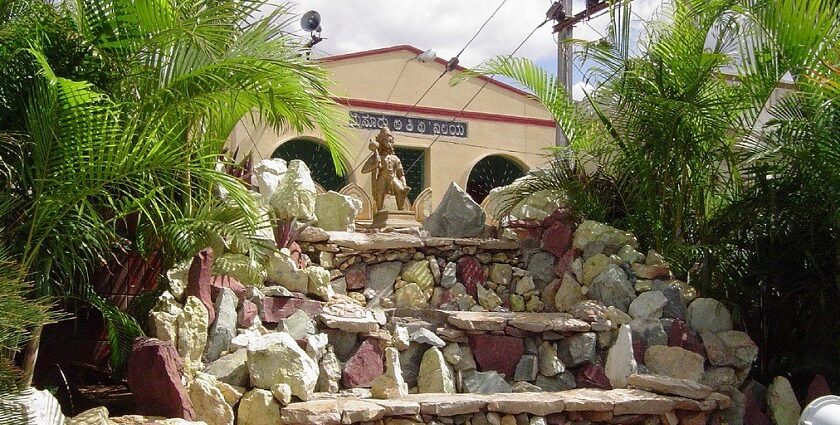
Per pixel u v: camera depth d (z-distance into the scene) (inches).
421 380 249.3
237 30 230.4
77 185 202.2
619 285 282.8
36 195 205.5
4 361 162.6
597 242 298.4
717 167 309.7
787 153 275.1
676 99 297.7
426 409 215.0
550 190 333.1
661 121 291.9
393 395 224.5
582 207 315.3
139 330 223.1
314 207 310.2
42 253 210.1
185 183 234.8
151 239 252.5
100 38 221.9
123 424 181.0
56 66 220.4
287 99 223.5
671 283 285.1
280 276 258.5
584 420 232.1
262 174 303.7
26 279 205.5
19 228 203.5
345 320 245.4
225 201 254.4
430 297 302.7
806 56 278.5
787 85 333.1
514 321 263.6
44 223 204.2
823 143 265.3
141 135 207.6
